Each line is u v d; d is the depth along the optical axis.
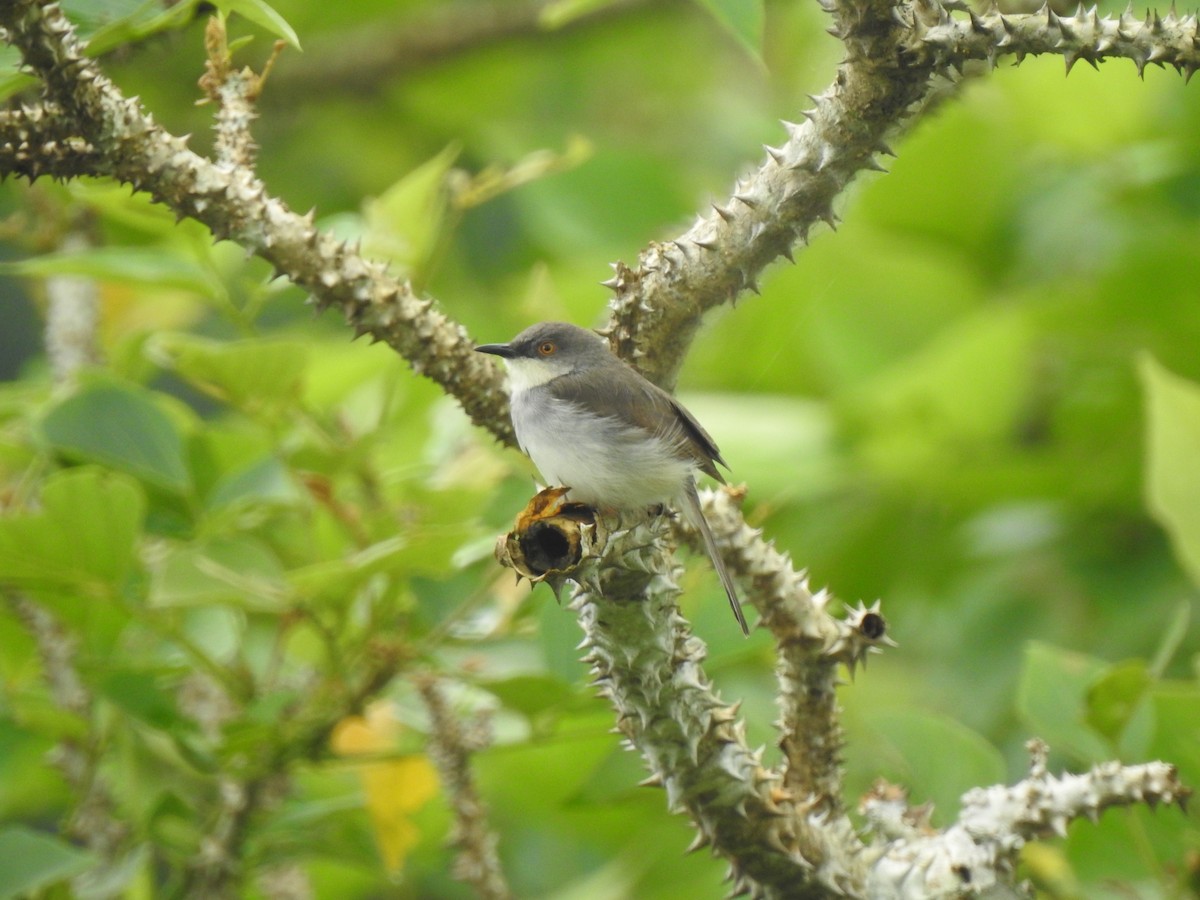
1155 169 12.20
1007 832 6.60
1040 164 13.05
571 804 9.17
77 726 8.63
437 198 9.01
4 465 10.37
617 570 5.75
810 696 6.78
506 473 9.34
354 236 9.20
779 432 11.99
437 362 6.42
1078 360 12.27
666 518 6.36
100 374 8.84
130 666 8.27
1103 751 7.88
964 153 12.61
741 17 6.78
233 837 8.46
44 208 10.47
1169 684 8.12
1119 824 8.30
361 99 17.72
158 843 8.84
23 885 7.74
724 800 6.16
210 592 7.61
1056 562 12.28
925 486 12.06
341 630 8.12
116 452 8.66
